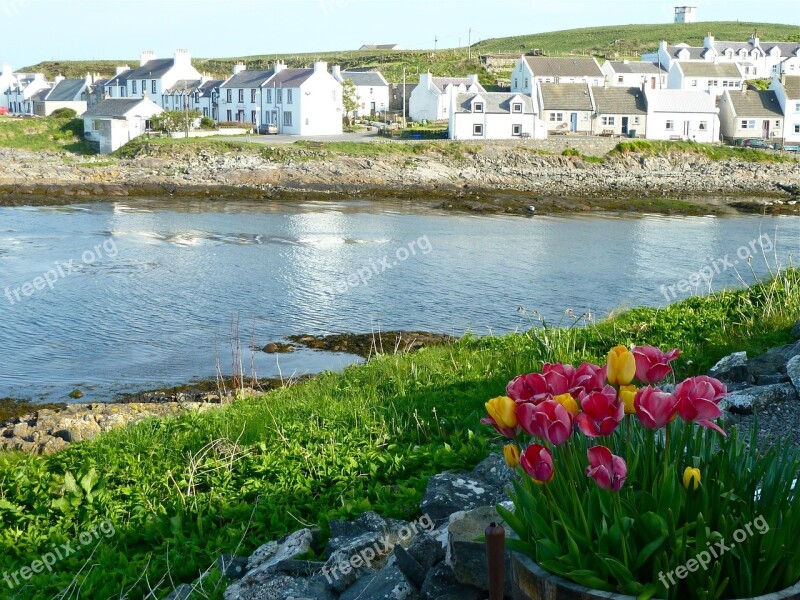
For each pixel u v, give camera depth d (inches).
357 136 3321.9
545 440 181.0
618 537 157.3
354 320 1039.6
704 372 471.5
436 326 1015.0
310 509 340.2
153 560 316.2
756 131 3457.2
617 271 1385.3
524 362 566.9
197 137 3159.5
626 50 6555.1
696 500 163.9
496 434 390.6
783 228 1918.1
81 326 998.4
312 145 2869.1
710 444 180.1
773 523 160.4
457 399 483.8
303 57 7234.3
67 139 3316.9
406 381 552.4
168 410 656.4
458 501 294.4
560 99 3368.6
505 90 4328.3
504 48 7047.2
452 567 222.5
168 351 900.0
